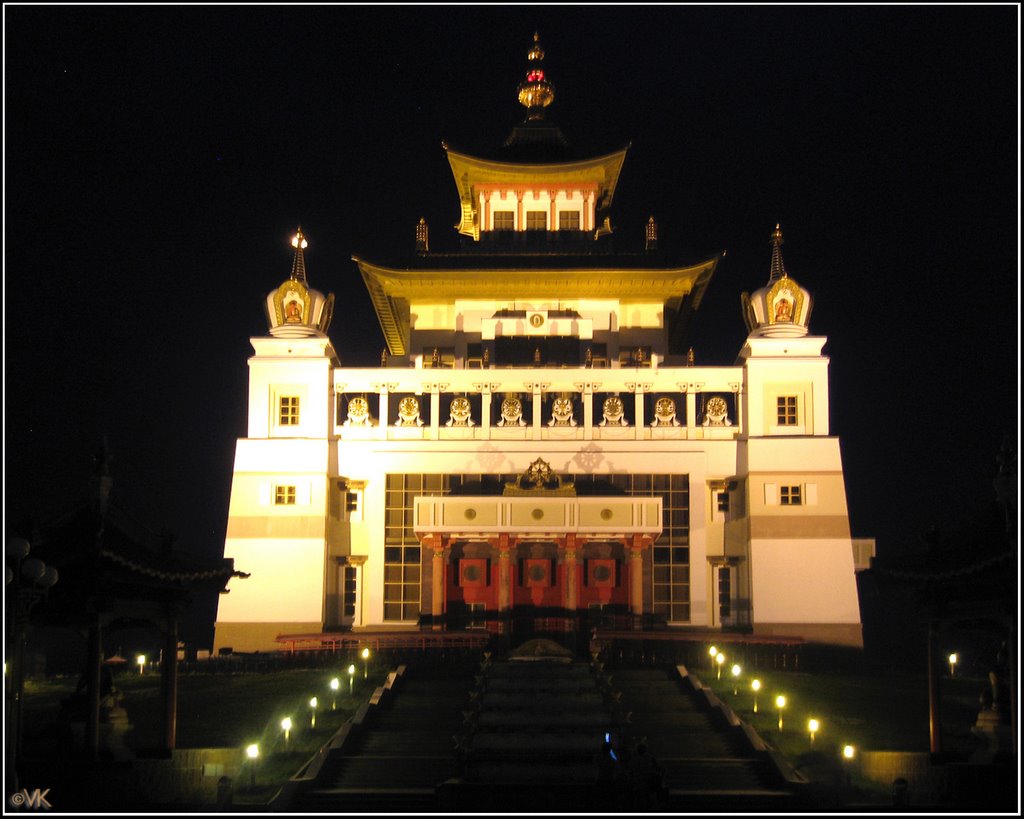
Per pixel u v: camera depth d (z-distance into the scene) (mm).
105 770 39469
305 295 82812
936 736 42344
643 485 80562
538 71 101625
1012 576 36344
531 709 52469
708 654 67000
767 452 78562
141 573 40062
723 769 45969
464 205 101375
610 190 100188
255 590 77250
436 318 90938
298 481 78688
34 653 73500
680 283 89062
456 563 79188
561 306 90375
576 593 76375
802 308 82000
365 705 54219
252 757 44062
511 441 81250
